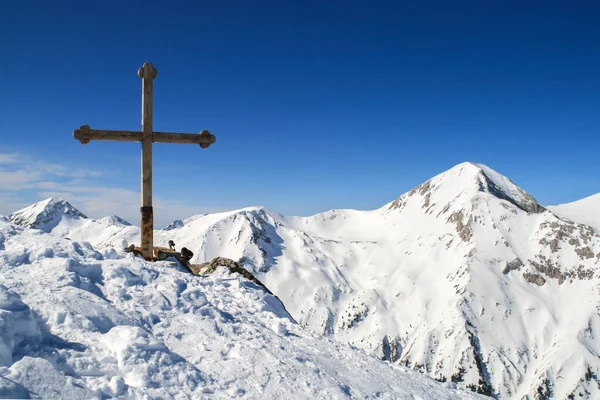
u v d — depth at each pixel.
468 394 12.52
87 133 15.17
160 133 15.95
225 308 12.02
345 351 12.12
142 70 15.48
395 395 10.00
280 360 9.45
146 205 15.95
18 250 10.12
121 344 7.45
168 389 7.09
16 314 6.78
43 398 5.73
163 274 12.00
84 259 11.03
